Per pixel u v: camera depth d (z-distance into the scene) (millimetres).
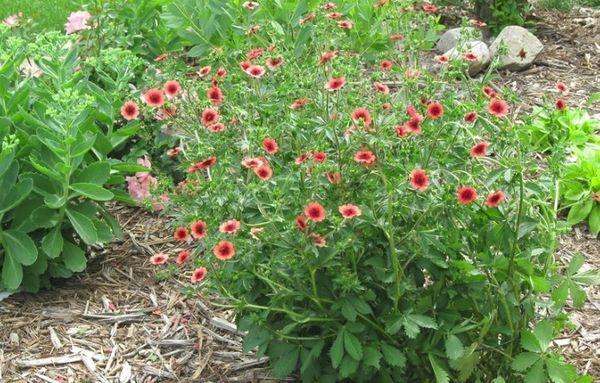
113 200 2049
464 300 1361
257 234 1279
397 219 1338
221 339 1617
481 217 1357
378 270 1304
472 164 1412
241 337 1619
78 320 1668
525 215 1342
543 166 2082
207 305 1704
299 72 1580
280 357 1371
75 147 1650
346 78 1486
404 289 1296
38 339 1611
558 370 1306
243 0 2469
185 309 1701
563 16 3281
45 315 1674
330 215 1275
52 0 3369
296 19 2324
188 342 1611
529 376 1308
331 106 1520
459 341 1298
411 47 1902
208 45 2465
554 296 1348
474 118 1355
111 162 1832
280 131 1452
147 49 2543
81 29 2320
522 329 1358
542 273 1360
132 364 1558
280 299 1334
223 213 1332
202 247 1446
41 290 1753
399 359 1308
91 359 1567
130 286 1776
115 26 2354
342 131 1405
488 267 1327
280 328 1387
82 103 1690
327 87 1383
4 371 1529
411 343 1349
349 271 1283
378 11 2457
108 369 1545
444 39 2836
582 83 2668
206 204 1364
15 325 1640
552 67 2785
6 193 1660
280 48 1875
